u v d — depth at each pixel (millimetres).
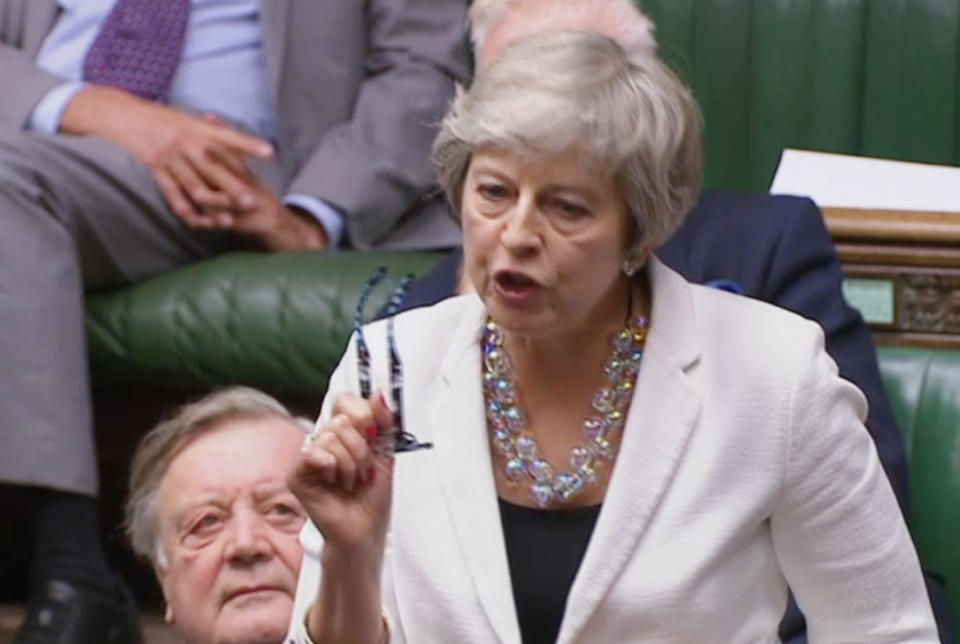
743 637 5797
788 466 5711
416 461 5875
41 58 11906
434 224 11852
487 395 5918
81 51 11883
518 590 5758
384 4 12078
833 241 9820
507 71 5484
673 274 5984
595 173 5445
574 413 5863
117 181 10875
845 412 5801
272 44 11883
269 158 11883
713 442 5734
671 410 5766
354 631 5500
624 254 5641
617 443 5832
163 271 11148
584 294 5547
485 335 5949
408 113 11844
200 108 11867
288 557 7180
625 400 5848
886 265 9820
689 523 5699
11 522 11352
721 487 5719
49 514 10203
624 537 5680
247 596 7160
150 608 11211
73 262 10609
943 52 12555
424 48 12070
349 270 10734
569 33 5543
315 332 10602
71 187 10727
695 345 5832
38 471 10078
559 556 5758
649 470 5727
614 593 5664
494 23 8633
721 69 12914
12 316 10273
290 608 7180
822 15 12750
